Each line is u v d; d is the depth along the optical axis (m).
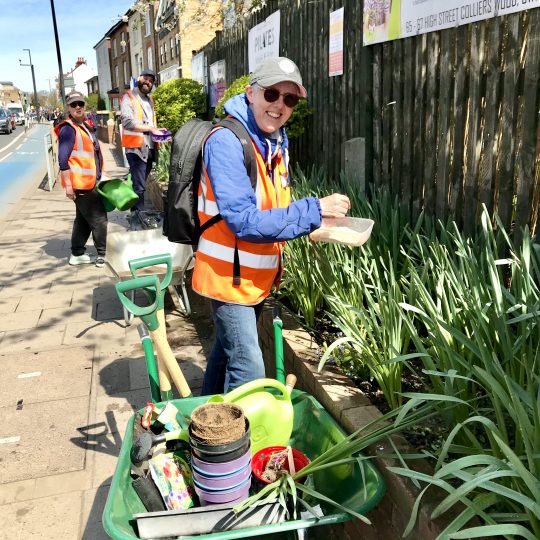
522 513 1.71
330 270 3.37
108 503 1.91
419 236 3.52
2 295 6.20
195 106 12.34
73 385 4.19
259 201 2.60
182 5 10.23
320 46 6.08
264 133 2.63
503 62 3.28
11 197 13.58
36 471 3.24
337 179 5.77
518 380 2.18
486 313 2.39
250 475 2.13
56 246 8.32
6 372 4.41
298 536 1.93
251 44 8.77
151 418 2.41
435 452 2.24
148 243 5.10
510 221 3.35
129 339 4.96
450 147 3.85
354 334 2.84
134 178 8.36
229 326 2.68
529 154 3.12
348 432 2.57
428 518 1.91
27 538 2.77
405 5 4.13
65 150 6.48
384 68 4.63
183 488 2.19
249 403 2.34
